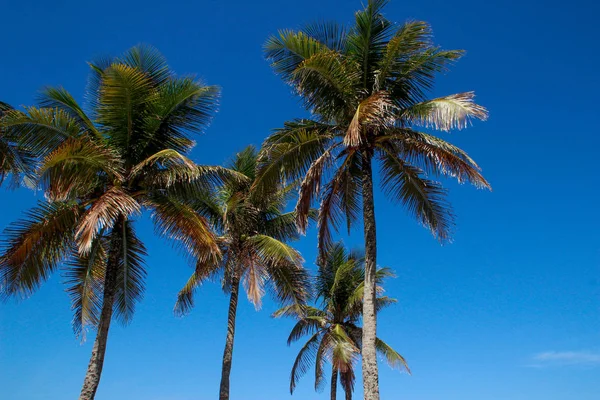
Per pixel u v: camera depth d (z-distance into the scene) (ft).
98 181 51.39
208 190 54.13
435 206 54.03
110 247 50.98
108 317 48.34
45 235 48.65
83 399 44.60
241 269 75.92
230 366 71.20
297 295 78.07
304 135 51.44
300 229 50.98
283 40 51.03
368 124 47.52
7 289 48.08
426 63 51.11
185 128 55.47
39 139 49.16
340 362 80.48
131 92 51.75
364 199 50.29
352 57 52.54
